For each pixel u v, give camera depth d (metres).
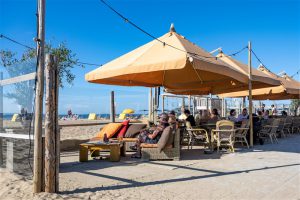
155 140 8.00
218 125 9.15
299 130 17.44
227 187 5.14
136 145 8.87
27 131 5.74
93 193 4.78
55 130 4.83
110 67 8.31
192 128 10.04
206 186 5.20
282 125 14.02
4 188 5.10
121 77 10.39
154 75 10.97
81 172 6.38
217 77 11.20
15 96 6.12
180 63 6.91
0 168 6.70
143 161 7.67
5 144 6.62
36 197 4.54
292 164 7.13
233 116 12.05
